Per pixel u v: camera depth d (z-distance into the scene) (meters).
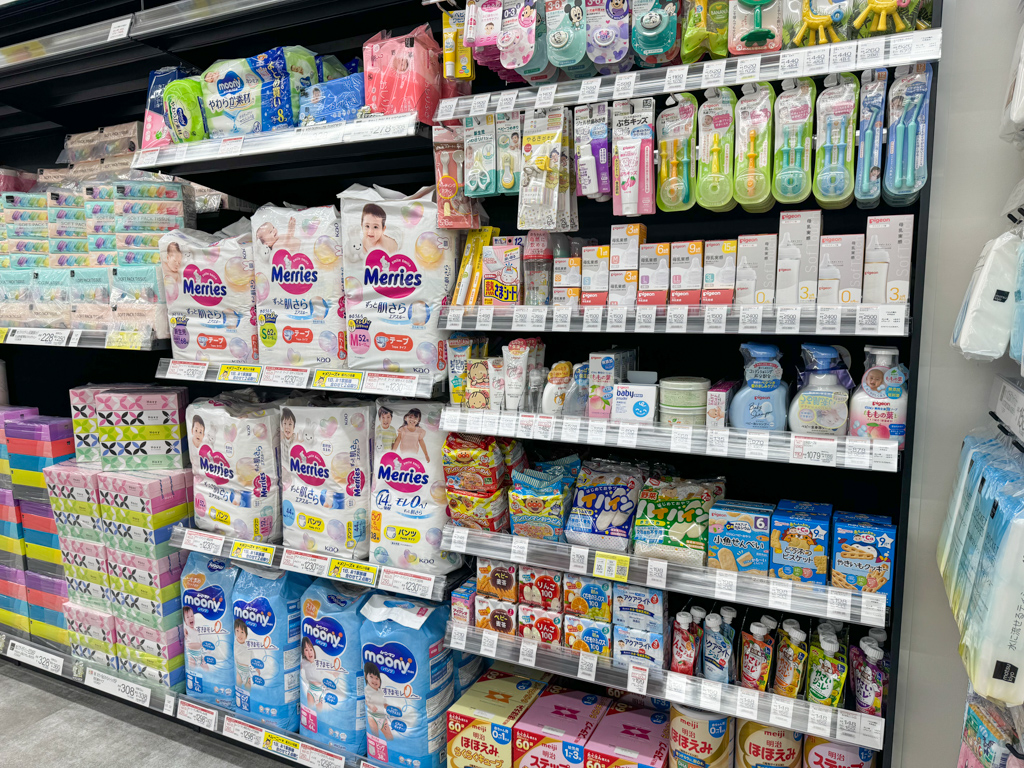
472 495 1.93
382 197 1.98
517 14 1.71
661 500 1.79
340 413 2.14
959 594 1.21
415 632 2.01
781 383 1.63
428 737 2.04
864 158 1.44
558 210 1.75
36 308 2.59
